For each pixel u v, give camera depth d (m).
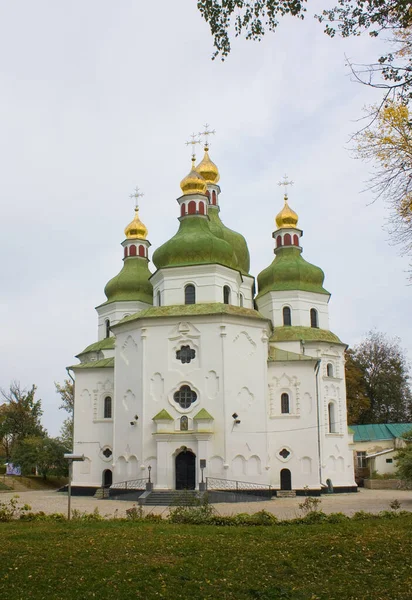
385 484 65.94
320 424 57.50
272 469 52.09
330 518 26.34
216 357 47.62
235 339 48.62
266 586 15.67
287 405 53.84
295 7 16.09
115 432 50.47
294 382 53.97
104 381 57.97
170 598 14.77
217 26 16.78
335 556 18.45
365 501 44.19
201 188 55.81
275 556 18.55
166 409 47.41
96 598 14.63
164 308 50.16
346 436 59.03
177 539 21.28
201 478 44.81
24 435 80.44
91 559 17.95
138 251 69.44
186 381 47.66
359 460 77.00
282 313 63.28
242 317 48.94
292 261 65.31
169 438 46.12
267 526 25.17
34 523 26.33
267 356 52.03
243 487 45.62
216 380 47.22
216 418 46.47
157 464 45.84
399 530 22.58
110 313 66.12
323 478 55.72
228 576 16.52
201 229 54.09
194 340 48.34
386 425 79.50
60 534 22.59
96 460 56.22
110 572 16.61
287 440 52.66
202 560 18.03
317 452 52.00
